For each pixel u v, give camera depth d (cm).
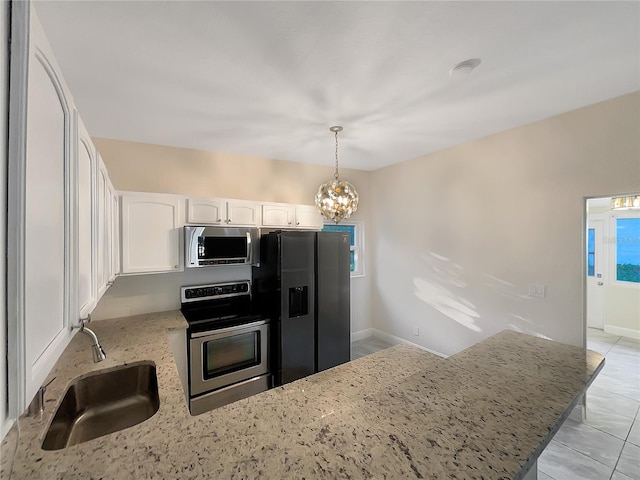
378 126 261
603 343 418
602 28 141
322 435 87
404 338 398
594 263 486
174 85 187
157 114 227
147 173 290
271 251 289
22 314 51
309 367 296
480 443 81
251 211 307
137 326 242
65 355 181
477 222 308
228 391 261
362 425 90
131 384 169
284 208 330
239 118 237
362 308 436
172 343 241
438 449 79
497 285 292
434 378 122
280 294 278
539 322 261
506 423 91
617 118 214
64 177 78
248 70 172
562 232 246
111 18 129
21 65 51
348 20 134
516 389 113
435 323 356
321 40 147
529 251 267
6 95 50
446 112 235
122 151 279
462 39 148
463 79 186
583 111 230
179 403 121
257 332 278
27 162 53
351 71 174
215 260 273
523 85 195
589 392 281
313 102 213
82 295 101
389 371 154
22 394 51
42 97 62
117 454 86
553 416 95
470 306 317
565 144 241
